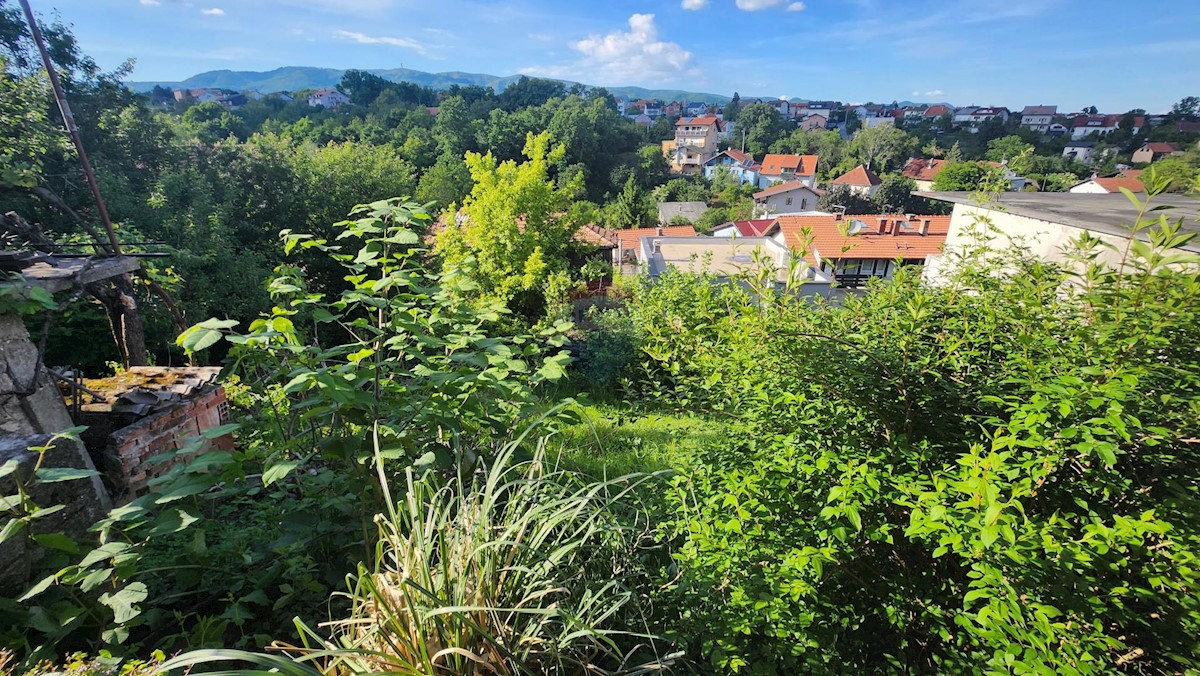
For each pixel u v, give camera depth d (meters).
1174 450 1.62
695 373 3.21
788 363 2.15
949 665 1.65
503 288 14.27
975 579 1.49
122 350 4.52
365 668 1.38
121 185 11.91
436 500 1.83
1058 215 4.30
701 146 94.56
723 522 1.99
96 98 13.52
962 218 6.12
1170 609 1.50
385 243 2.73
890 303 2.44
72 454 2.12
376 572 1.61
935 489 1.68
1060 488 1.64
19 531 1.74
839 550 1.86
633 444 4.91
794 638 1.80
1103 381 1.56
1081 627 1.49
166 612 1.91
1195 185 1.88
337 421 2.43
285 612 2.06
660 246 21.62
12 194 8.64
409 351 2.49
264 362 2.38
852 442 1.96
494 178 16.03
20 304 2.65
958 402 1.94
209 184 14.91
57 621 1.67
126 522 2.11
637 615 1.95
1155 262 1.74
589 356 8.12
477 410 2.50
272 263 16.42
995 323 2.13
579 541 1.76
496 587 1.62
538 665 1.58
